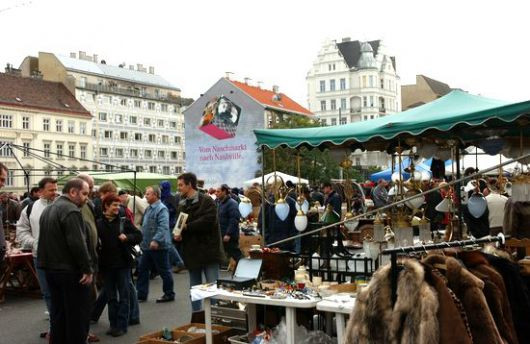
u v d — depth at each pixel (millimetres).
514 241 4938
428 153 7824
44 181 7016
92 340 6609
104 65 84000
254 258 5633
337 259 5590
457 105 6609
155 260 8914
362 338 2932
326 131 7121
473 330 2809
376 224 5547
